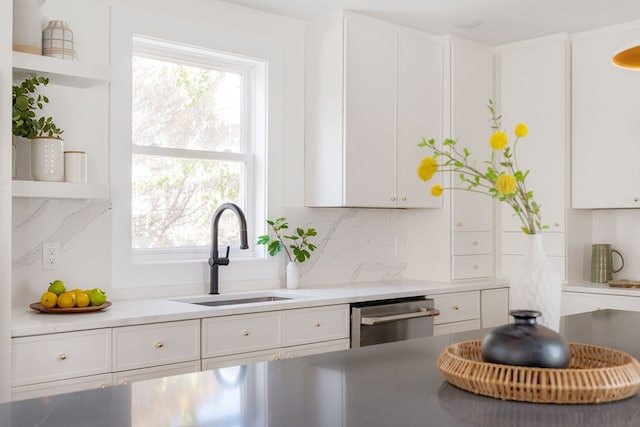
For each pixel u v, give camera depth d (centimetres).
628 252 439
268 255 380
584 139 425
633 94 403
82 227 308
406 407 127
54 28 282
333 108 381
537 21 403
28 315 267
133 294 324
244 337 298
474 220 440
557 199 430
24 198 291
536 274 173
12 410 125
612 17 396
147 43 341
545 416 121
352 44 380
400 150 405
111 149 317
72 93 306
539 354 132
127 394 137
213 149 373
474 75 442
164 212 353
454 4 370
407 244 456
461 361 140
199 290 351
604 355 152
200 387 143
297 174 395
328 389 141
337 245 416
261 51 376
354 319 343
